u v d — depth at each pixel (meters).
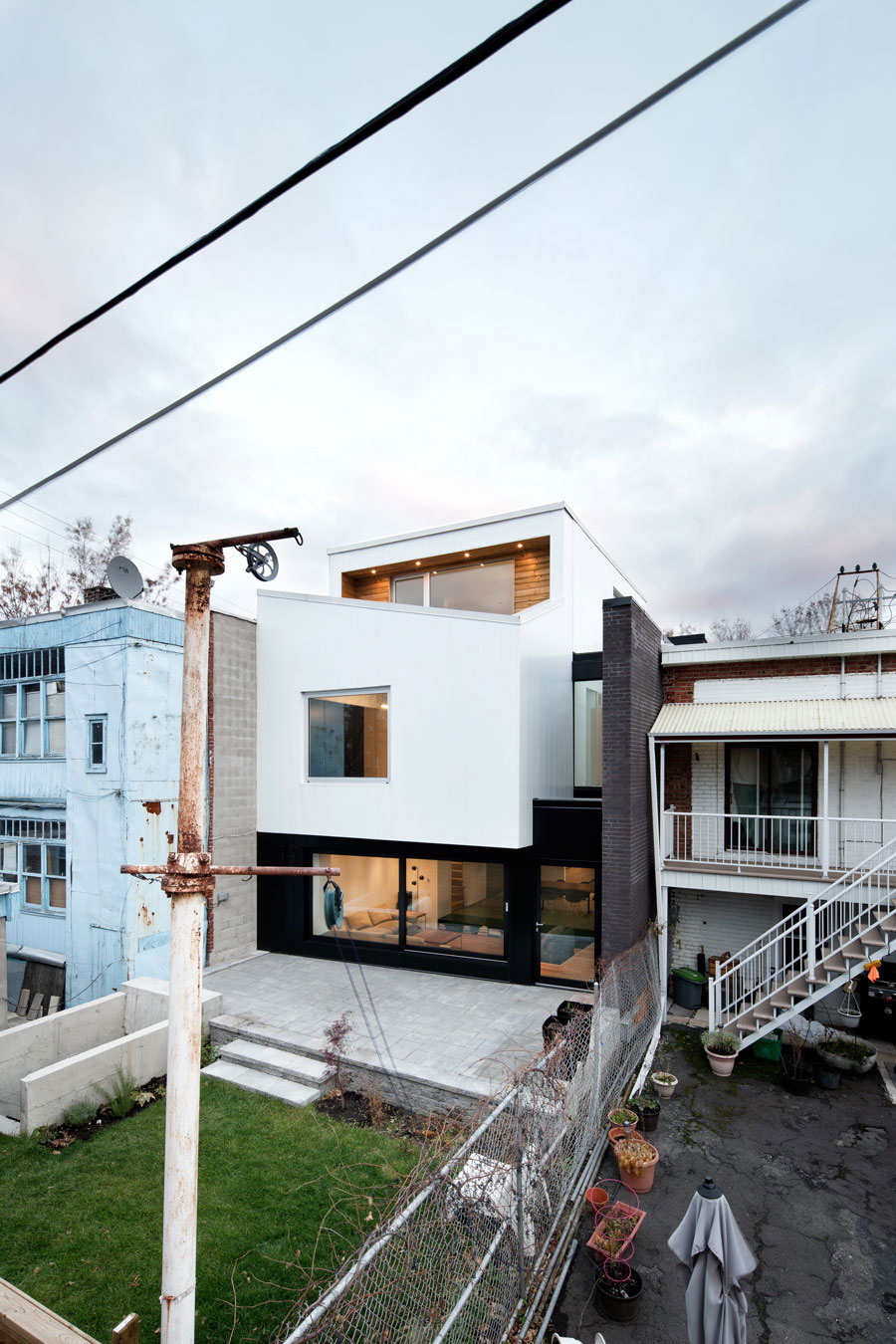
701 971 11.88
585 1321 4.87
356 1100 7.91
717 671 12.22
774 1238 5.81
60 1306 4.72
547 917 11.39
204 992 9.96
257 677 13.95
